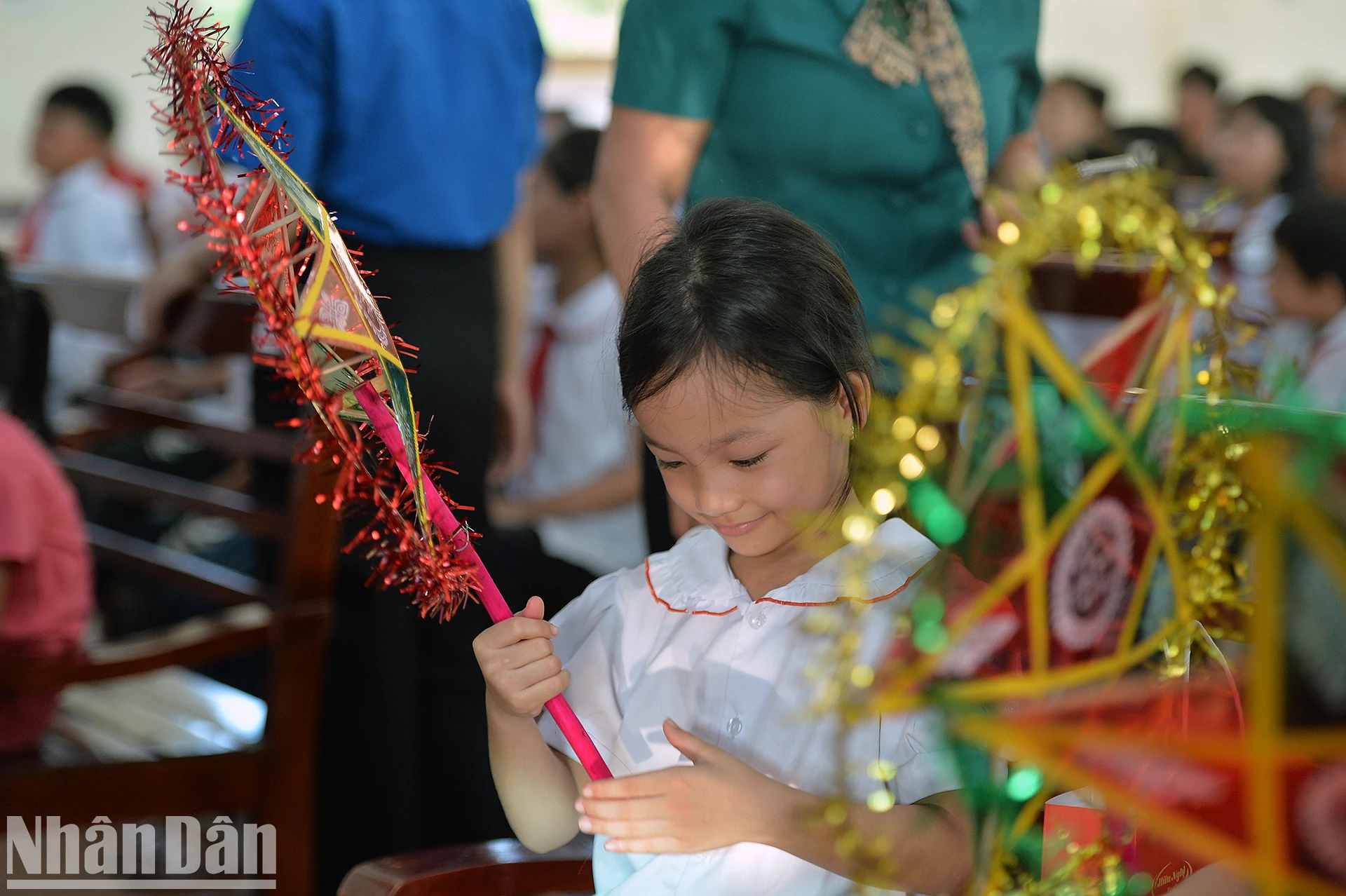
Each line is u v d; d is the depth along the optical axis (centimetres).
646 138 153
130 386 312
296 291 80
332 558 177
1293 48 762
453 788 196
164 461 290
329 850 195
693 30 149
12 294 203
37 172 579
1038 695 63
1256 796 60
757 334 97
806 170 152
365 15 176
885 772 64
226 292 78
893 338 149
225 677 260
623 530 245
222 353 200
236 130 80
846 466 104
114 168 464
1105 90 417
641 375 99
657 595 113
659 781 87
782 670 104
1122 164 115
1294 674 59
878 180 151
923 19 148
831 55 148
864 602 60
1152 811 62
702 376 97
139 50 644
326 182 184
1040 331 62
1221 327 70
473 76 191
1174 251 64
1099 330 192
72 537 194
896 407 61
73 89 445
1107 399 75
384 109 180
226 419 208
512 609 195
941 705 60
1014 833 66
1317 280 238
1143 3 771
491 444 200
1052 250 64
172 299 204
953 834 90
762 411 97
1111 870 71
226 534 284
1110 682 65
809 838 86
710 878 102
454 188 188
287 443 190
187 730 199
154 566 211
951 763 66
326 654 192
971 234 157
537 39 207
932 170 151
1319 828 62
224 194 74
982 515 71
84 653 163
